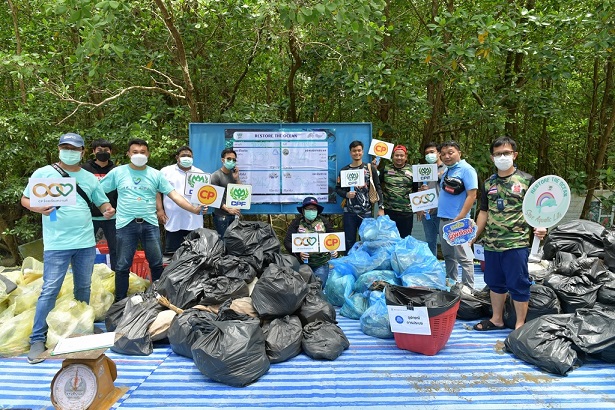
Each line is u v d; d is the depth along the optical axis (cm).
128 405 286
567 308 422
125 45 704
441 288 441
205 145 612
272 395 300
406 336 371
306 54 853
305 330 381
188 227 536
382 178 637
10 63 650
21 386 314
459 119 848
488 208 412
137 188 449
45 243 377
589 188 985
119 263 451
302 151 619
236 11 692
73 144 372
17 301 422
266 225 505
